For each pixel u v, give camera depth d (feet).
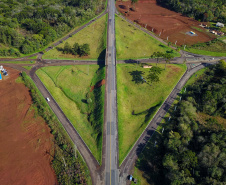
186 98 354.95
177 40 558.56
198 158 241.96
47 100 357.00
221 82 369.50
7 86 385.70
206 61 471.62
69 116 333.62
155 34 585.22
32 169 254.47
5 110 336.08
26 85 386.93
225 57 487.20
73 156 264.72
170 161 237.25
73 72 432.66
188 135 281.54
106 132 301.43
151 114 335.67
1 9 603.26
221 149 250.16
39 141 287.28
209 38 573.33
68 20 588.91
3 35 476.95
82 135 302.66
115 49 490.08
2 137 294.46
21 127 308.81
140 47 522.06
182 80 409.90
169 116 331.16
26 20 557.33
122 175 251.80
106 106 341.41
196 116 331.36
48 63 458.50
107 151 277.44
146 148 283.59
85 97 381.60
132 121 329.31
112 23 621.72
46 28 529.86
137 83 401.08
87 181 241.14
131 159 269.64
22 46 479.82
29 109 334.44
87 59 479.82
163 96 372.79
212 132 283.38
